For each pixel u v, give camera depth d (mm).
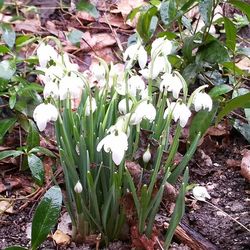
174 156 297
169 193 284
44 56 276
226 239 312
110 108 281
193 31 441
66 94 265
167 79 269
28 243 312
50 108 259
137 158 284
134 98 264
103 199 287
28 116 377
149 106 256
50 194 280
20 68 420
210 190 353
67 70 269
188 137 362
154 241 287
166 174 270
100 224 293
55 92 266
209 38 385
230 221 325
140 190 277
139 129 278
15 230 321
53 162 355
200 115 355
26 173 360
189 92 407
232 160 375
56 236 310
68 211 296
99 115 286
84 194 286
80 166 283
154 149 286
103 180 281
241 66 437
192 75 384
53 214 277
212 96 359
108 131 258
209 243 304
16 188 350
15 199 338
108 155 277
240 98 292
